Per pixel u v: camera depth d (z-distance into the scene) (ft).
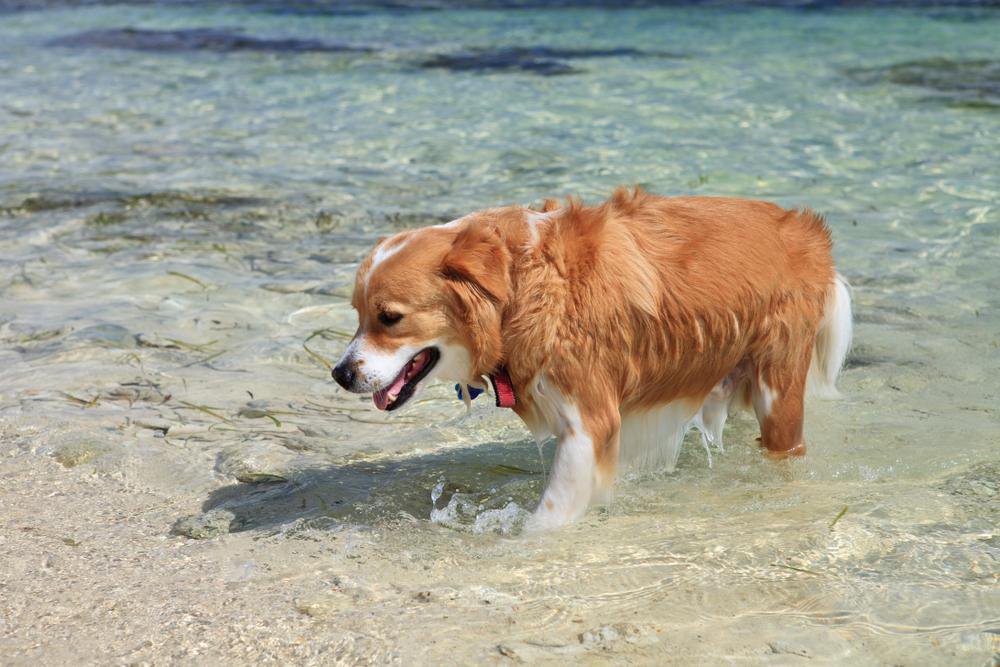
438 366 8.64
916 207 13.28
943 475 8.90
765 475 9.07
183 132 18.65
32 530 8.51
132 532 8.52
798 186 14.19
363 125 18.63
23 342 11.02
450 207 13.79
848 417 9.65
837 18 29.60
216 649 7.52
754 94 19.86
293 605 7.82
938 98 19.08
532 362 8.47
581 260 8.46
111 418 9.80
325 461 9.33
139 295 11.89
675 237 8.72
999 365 10.23
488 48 26.07
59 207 14.47
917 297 11.34
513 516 8.70
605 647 7.47
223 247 12.96
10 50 28.19
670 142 16.60
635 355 8.64
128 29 31.37
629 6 33.42
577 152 16.17
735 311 8.73
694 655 7.39
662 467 9.16
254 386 10.29
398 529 8.57
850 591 7.78
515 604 7.80
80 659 7.46
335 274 12.23
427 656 7.44
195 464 9.25
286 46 27.45
